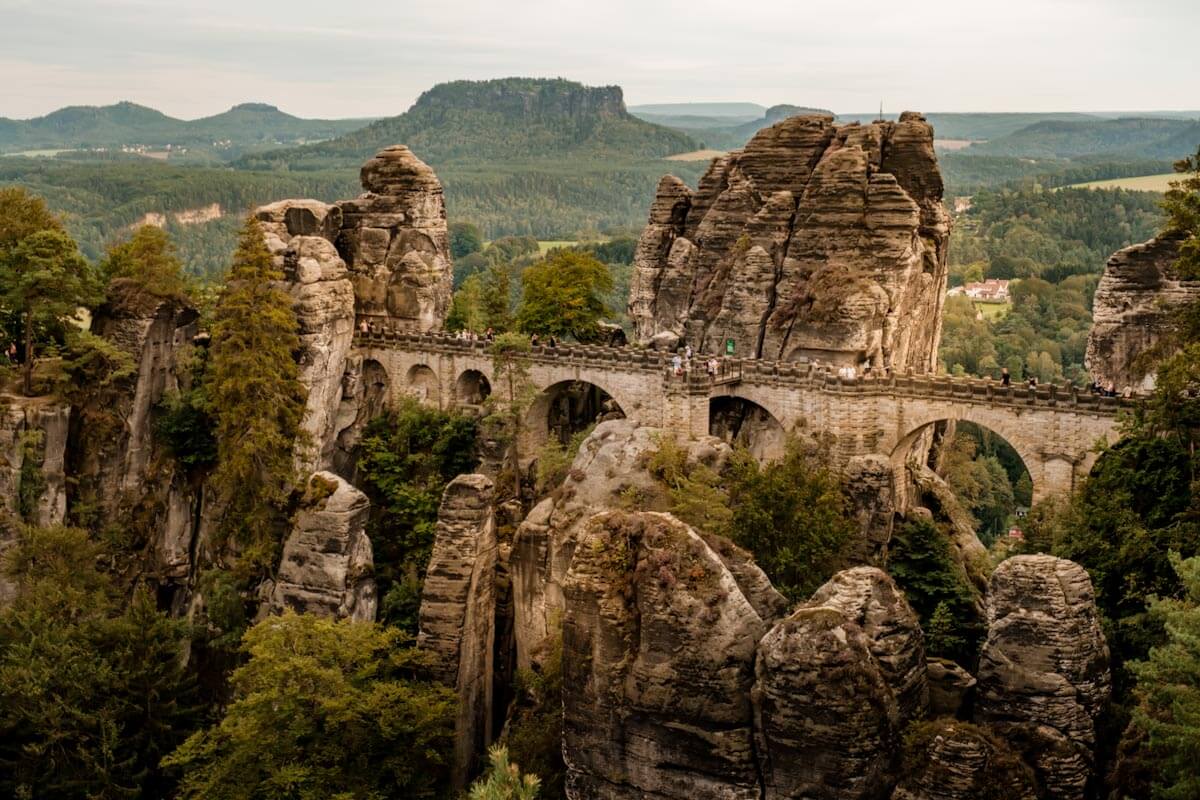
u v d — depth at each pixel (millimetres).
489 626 85062
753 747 53594
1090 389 85375
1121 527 67938
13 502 100125
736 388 98062
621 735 56438
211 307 117000
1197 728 44719
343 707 70500
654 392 100938
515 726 78688
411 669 79688
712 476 83750
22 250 103625
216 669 97188
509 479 106688
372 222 123688
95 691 83375
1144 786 48469
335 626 76000
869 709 50719
